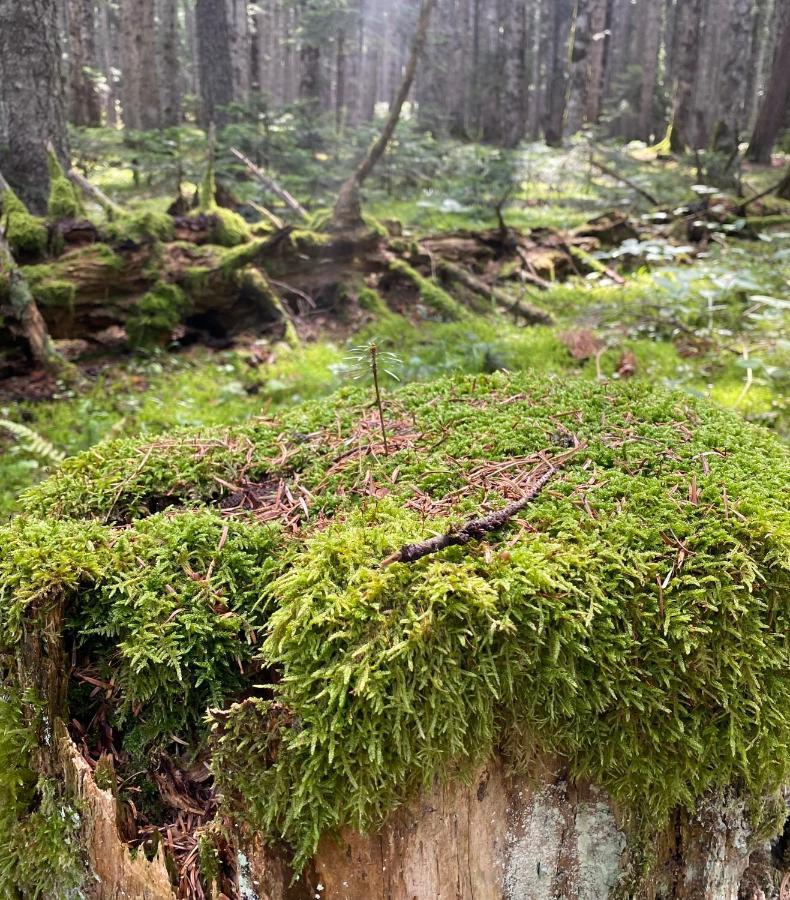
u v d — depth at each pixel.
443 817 1.38
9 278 5.09
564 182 12.40
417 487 1.86
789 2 14.12
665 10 30.50
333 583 1.38
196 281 6.18
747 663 1.41
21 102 7.54
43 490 1.99
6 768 1.53
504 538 1.56
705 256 7.77
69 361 5.63
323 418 2.41
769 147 14.64
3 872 1.57
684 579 1.44
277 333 6.55
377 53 23.48
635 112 21.55
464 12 19.91
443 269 7.64
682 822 1.58
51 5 7.53
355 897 1.39
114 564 1.61
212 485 2.04
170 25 16.27
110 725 1.68
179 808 1.67
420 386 2.71
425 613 1.29
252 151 10.48
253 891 1.44
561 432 2.15
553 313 6.89
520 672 1.35
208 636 1.54
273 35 25.11
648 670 1.41
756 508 1.60
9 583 1.52
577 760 1.45
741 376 5.22
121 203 9.20
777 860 1.95
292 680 1.29
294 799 1.28
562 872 1.54
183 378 5.56
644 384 2.57
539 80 27.41
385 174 11.41
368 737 1.25
